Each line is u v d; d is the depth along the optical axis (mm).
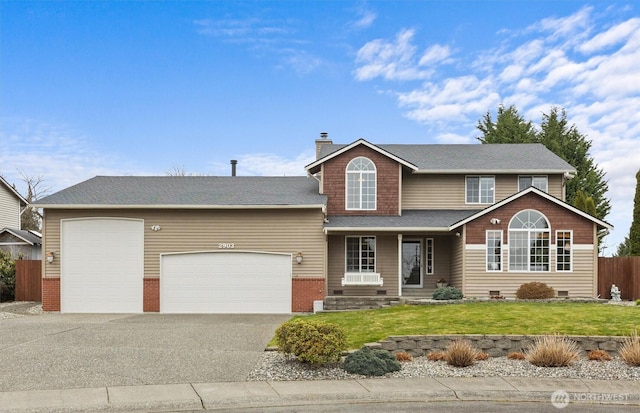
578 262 21984
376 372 11523
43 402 9422
